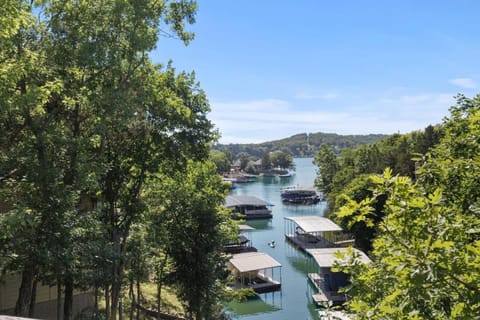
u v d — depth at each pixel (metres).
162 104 18.06
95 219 13.38
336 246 48.53
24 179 11.34
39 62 12.38
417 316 3.32
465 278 3.09
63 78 13.66
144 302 25.86
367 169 66.38
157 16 15.37
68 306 15.09
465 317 3.00
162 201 21.55
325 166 90.25
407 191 3.41
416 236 3.16
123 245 19.11
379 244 3.71
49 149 12.16
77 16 13.51
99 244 13.06
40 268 10.90
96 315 17.77
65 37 13.29
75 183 12.12
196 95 20.52
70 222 11.30
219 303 22.84
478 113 5.45
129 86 15.13
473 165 5.31
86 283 12.94
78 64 13.37
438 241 2.91
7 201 12.53
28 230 10.39
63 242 10.87
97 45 13.24
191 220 21.23
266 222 68.56
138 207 19.38
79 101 13.37
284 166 181.50
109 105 13.21
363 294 4.74
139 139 18.88
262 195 105.44
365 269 4.98
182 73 20.33
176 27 16.61
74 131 14.65
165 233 21.03
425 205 3.22
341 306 6.15
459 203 5.31
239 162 198.88
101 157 14.87
